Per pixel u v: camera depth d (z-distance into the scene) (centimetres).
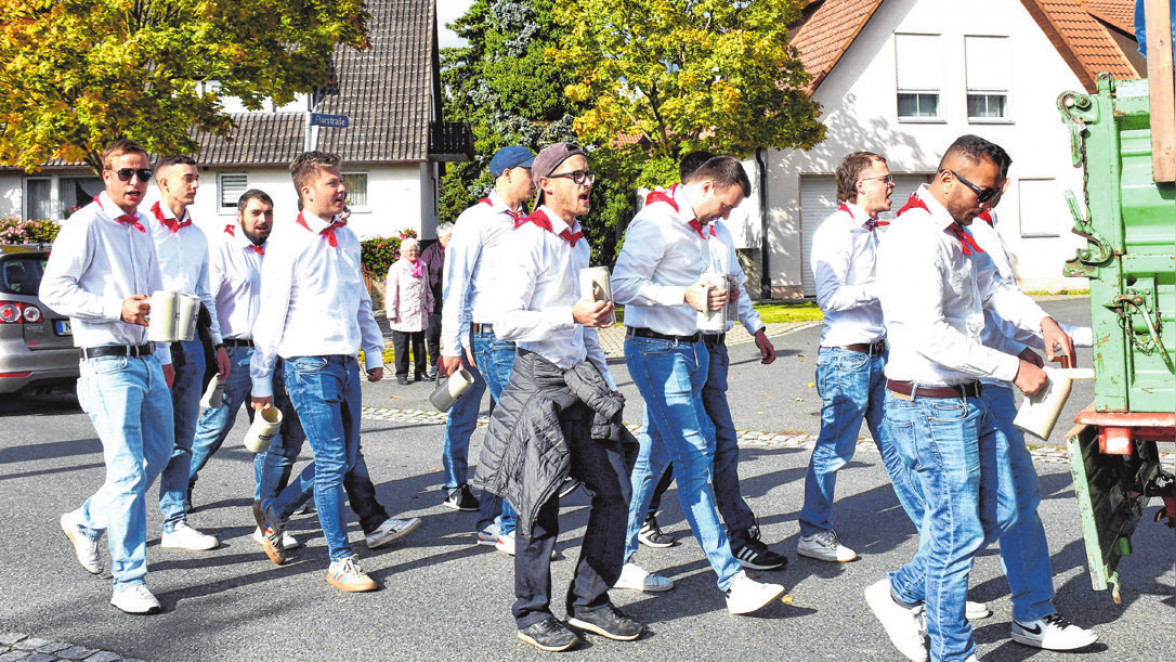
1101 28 2925
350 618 464
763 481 730
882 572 516
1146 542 545
